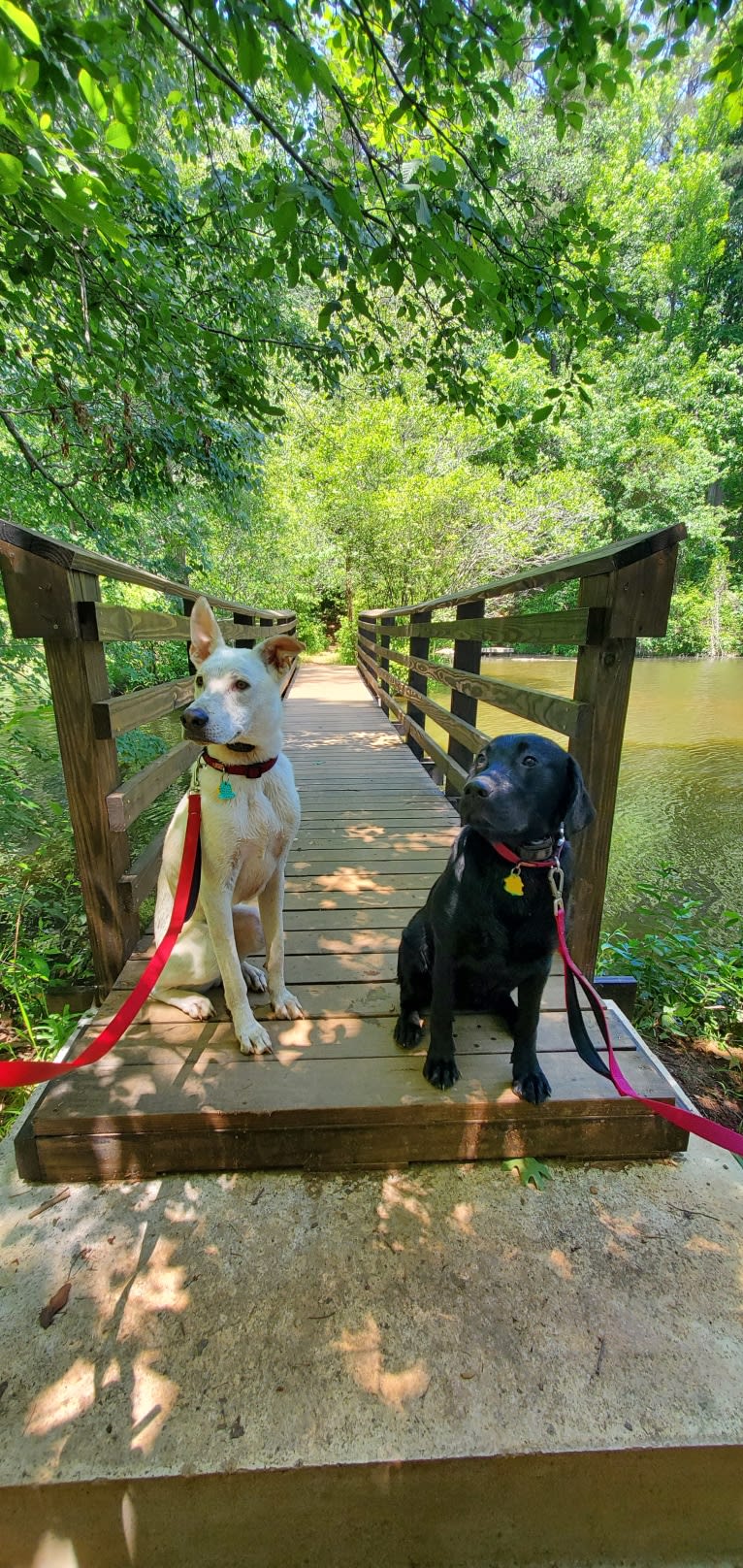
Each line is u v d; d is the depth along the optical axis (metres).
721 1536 1.14
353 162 2.50
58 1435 1.04
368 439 15.48
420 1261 1.33
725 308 25.19
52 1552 1.06
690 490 21.31
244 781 1.77
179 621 2.92
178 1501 1.03
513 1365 1.15
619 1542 1.13
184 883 1.67
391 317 10.19
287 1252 1.35
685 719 11.70
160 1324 1.21
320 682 12.91
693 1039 2.91
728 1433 1.06
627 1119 1.59
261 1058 1.75
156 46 2.05
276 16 1.80
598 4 2.09
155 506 7.24
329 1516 1.06
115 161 2.43
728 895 4.86
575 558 2.00
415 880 3.14
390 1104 1.54
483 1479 1.05
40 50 1.61
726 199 22.23
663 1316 1.23
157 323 3.56
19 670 4.78
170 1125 1.51
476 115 2.71
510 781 1.46
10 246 2.75
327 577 18.20
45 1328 1.20
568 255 2.85
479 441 16.64
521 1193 1.51
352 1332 1.20
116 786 2.14
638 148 21.58
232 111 2.52
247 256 4.20
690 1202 1.50
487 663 20.59
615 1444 1.04
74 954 3.46
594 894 2.07
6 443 5.59
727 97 2.64
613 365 21.58
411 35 2.20
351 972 2.25
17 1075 1.25
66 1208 1.46
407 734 6.70
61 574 1.76
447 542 16.61
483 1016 2.00
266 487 13.92
